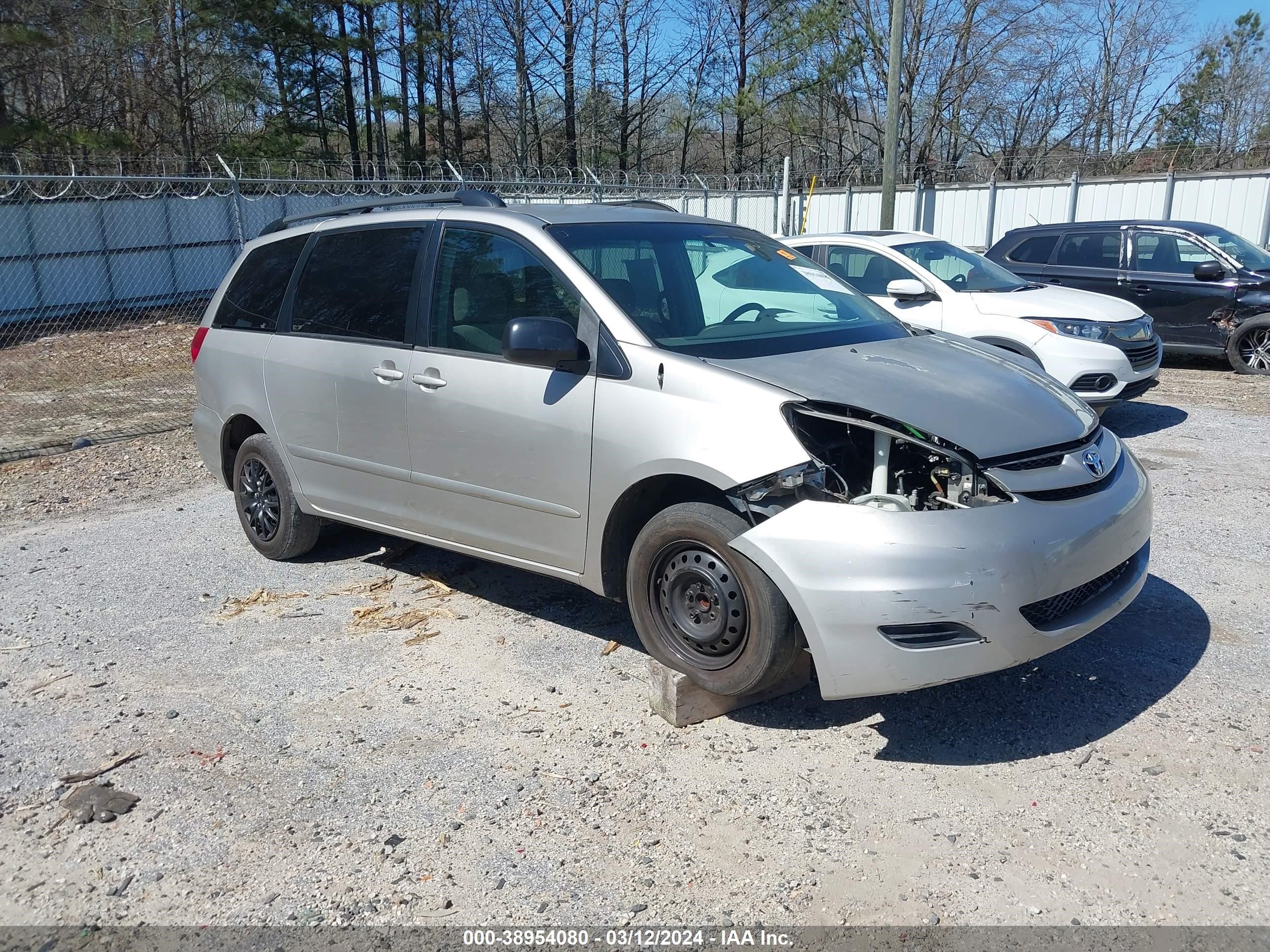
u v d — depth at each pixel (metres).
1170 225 11.73
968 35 37.81
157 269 20.73
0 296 18.52
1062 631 3.48
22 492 7.66
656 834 3.21
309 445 5.36
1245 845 3.06
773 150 44.69
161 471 8.22
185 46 28.89
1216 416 9.26
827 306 4.81
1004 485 3.45
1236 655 4.32
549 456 4.17
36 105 26.50
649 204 5.38
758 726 3.87
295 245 5.63
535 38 41.75
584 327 4.11
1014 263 12.67
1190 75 42.97
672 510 3.78
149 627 5.00
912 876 2.98
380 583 5.51
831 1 35.62
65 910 2.95
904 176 25.98
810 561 3.37
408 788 3.52
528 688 4.23
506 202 5.11
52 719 4.08
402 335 4.80
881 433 3.50
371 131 38.22
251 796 3.49
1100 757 3.57
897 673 3.33
